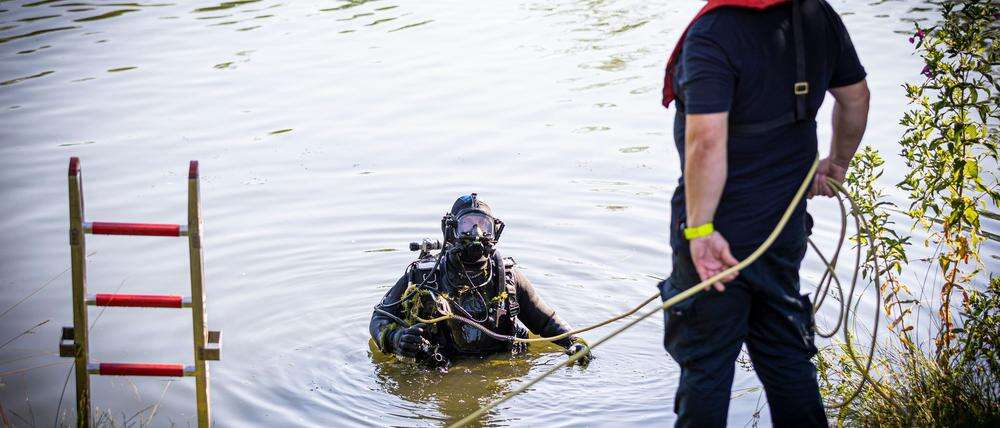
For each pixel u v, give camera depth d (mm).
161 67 11781
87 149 9086
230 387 5297
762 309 3486
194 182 3988
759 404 4828
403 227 7523
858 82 3506
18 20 14141
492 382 5414
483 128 9594
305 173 8555
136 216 7621
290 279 6711
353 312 6289
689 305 3422
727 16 3178
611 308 6328
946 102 4590
